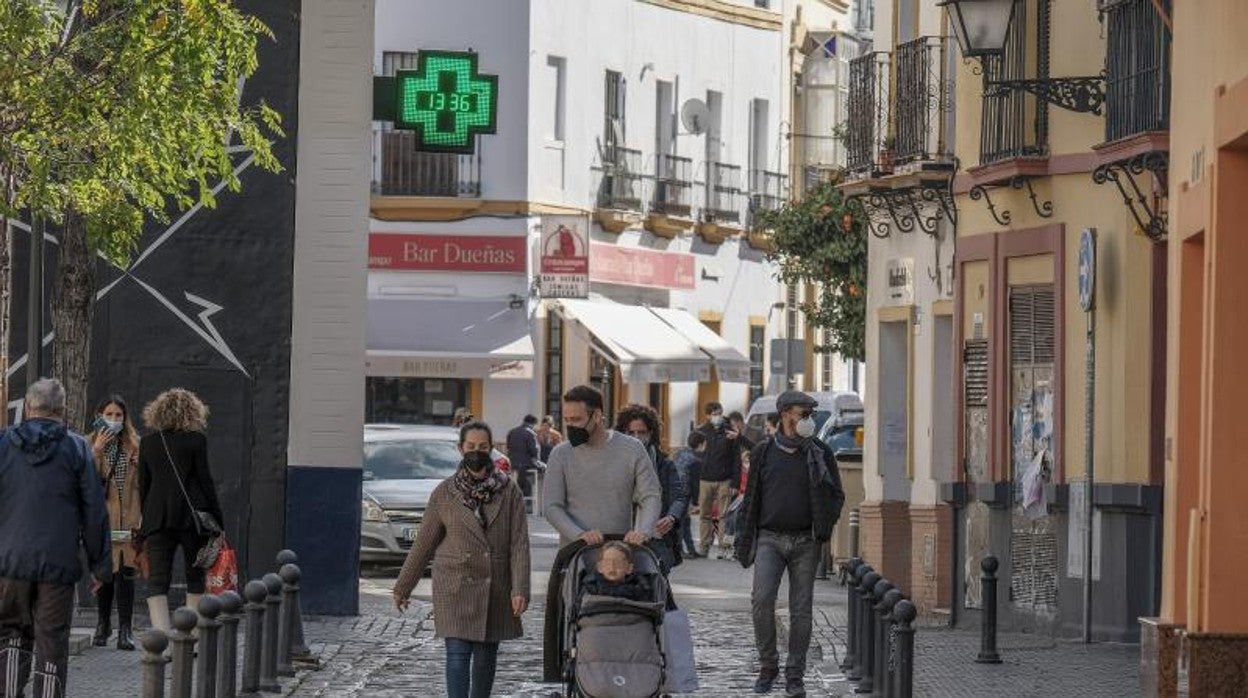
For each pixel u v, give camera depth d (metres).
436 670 33.22
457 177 83.69
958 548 42.38
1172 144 27.12
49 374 38.25
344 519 39.84
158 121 29.59
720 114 95.81
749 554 29.72
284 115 39.41
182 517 31.36
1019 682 30.95
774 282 101.38
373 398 84.12
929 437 45.78
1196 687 24.20
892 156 46.38
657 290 91.94
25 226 38.25
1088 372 35.59
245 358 39.41
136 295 39.22
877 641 29.36
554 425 85.56
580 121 86.81
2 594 25.20
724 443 61.88
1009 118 40.09
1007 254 40.81
